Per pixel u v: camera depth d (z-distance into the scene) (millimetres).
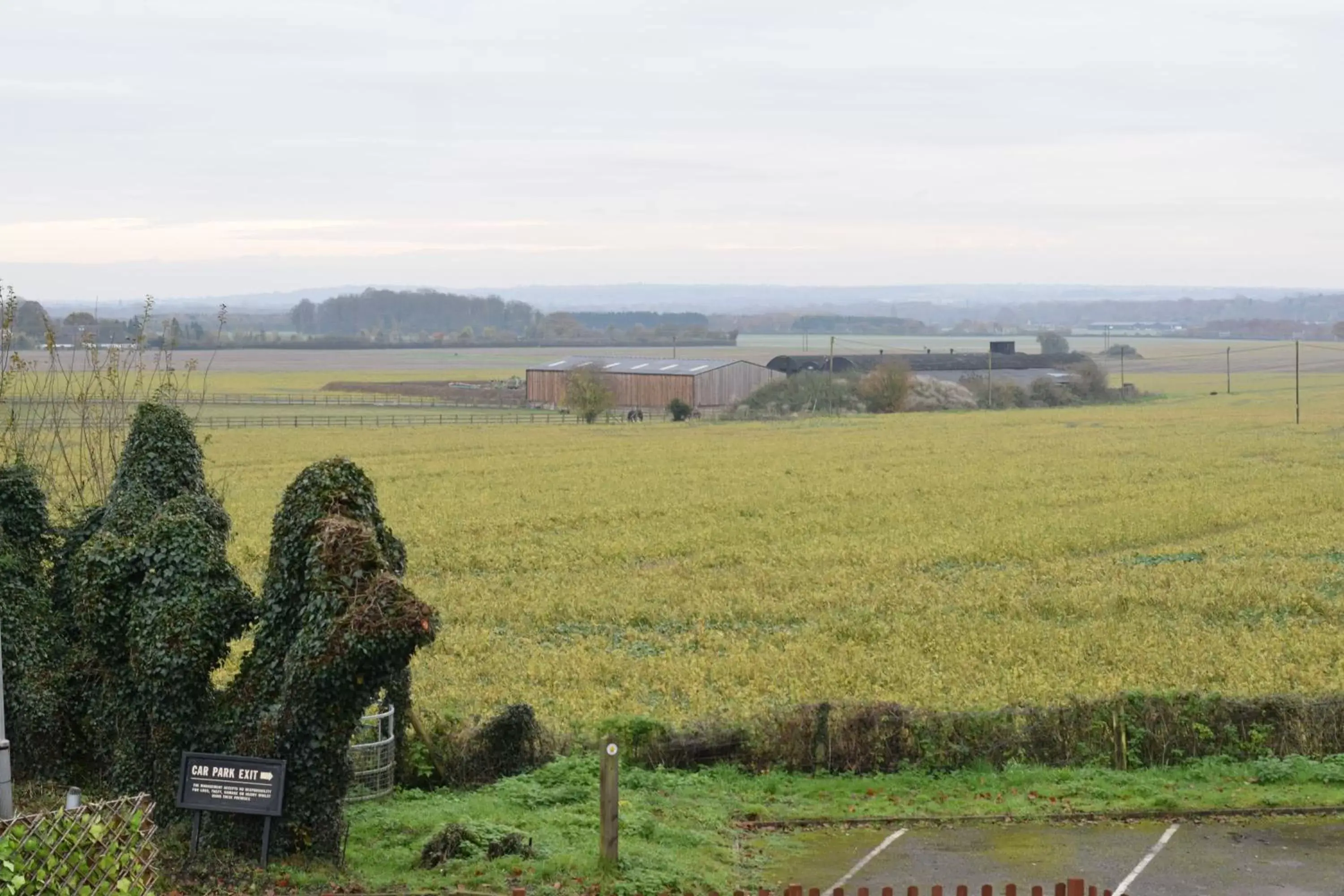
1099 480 76625
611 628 39312
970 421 129000
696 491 71812
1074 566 48656
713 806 20594
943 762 22734
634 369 151500
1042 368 177000
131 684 19062
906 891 16859
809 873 17750
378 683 17688
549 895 16500
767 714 24234
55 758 20188
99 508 22250
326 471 18594
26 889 12367
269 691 18203
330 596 17391
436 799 21297
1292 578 44938
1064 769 22359
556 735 24234
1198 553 52156
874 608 41156
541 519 60906
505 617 40281
